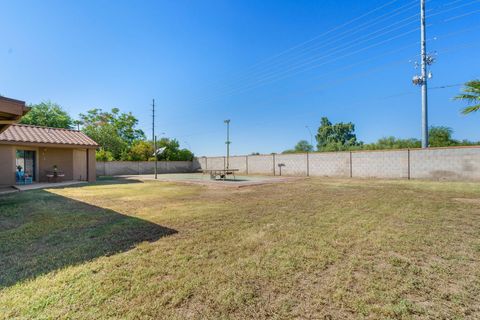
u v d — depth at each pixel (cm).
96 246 340
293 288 227
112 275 253
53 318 184
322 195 820
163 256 304
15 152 1225
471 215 513
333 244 343
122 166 2356
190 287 229
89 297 212
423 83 1653
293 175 1956
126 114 3731
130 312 192
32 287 228
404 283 235
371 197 762
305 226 436
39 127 1484
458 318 183
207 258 297
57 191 978
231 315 189
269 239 367
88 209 604
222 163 2553
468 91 990
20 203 697
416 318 183
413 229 413
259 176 1894
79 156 1532
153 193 906
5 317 185
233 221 475
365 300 206
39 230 422
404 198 734
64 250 326
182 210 582
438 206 606
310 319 183
